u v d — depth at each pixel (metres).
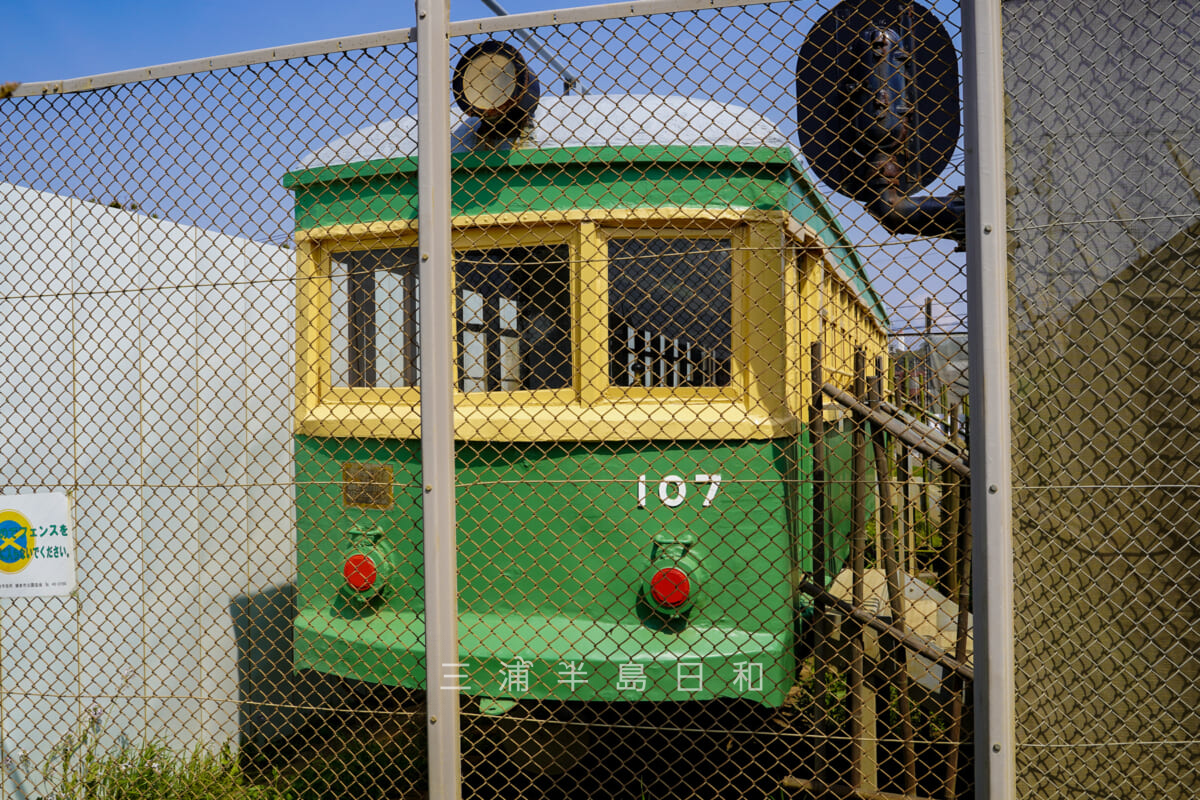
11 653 3.22
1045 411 2.23
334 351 3.58
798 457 3.40
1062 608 2.23
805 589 3.24
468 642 3.16
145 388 3.79
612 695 3.05
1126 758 2.21
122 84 2.68
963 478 3.05
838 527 4.43
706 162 3.13
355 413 3.48
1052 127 2.20
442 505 2.31
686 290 3.24
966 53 2.16
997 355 2.11
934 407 3.48
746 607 3.11
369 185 3.35
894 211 2.41
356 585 3.31
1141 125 2.17
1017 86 2.21
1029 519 2.25
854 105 2.41
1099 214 2.19
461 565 3.26
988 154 2.13
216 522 4.14
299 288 3.58
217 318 4.20
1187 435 2.17
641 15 2.29
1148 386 2.19
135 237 3.73
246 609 4.30
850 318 4.91
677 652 3.06
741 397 3.19
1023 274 2.22
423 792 3.56
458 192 3.26
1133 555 2.21
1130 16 2.17
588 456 3.18
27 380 3.30
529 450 3.22
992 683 2.09
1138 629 2.21
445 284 2.33
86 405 3.53
